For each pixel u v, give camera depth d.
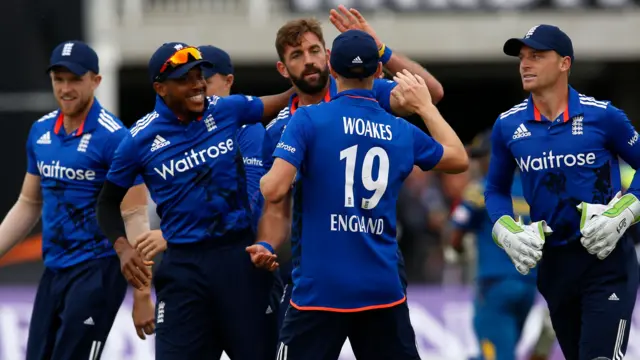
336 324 20.12
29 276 44.62
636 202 22.11
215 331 22.47
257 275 22.27
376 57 20.16
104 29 55.16
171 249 22.27
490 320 33.50
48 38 50.69
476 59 62.00
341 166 19.92
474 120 79.75
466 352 40.81
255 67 64.31
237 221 22.12
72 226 24.59
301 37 22.41
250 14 60.44
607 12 61.78
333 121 19.97
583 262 22.58
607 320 22.20
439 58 61.66
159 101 22.02
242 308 22.09
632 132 22.38
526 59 22.45
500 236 22.81
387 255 20.25
